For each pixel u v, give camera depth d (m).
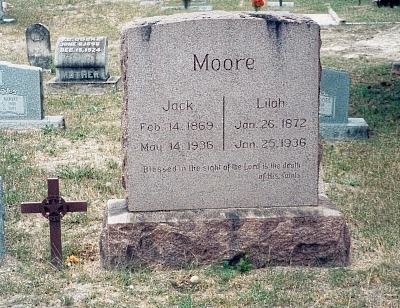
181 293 4.22
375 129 7.22
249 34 4.40
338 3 16.09
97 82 9.03
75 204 4.47
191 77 4.41
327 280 4.32
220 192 4.54
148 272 4.42
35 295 4.20
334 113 6.96
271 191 4.56
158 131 4.46
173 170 4.50
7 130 7.28
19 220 5.14
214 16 4.40
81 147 6.77
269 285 4.27
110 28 13.47
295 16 4.47
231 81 4.43
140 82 4.40
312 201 4.58
